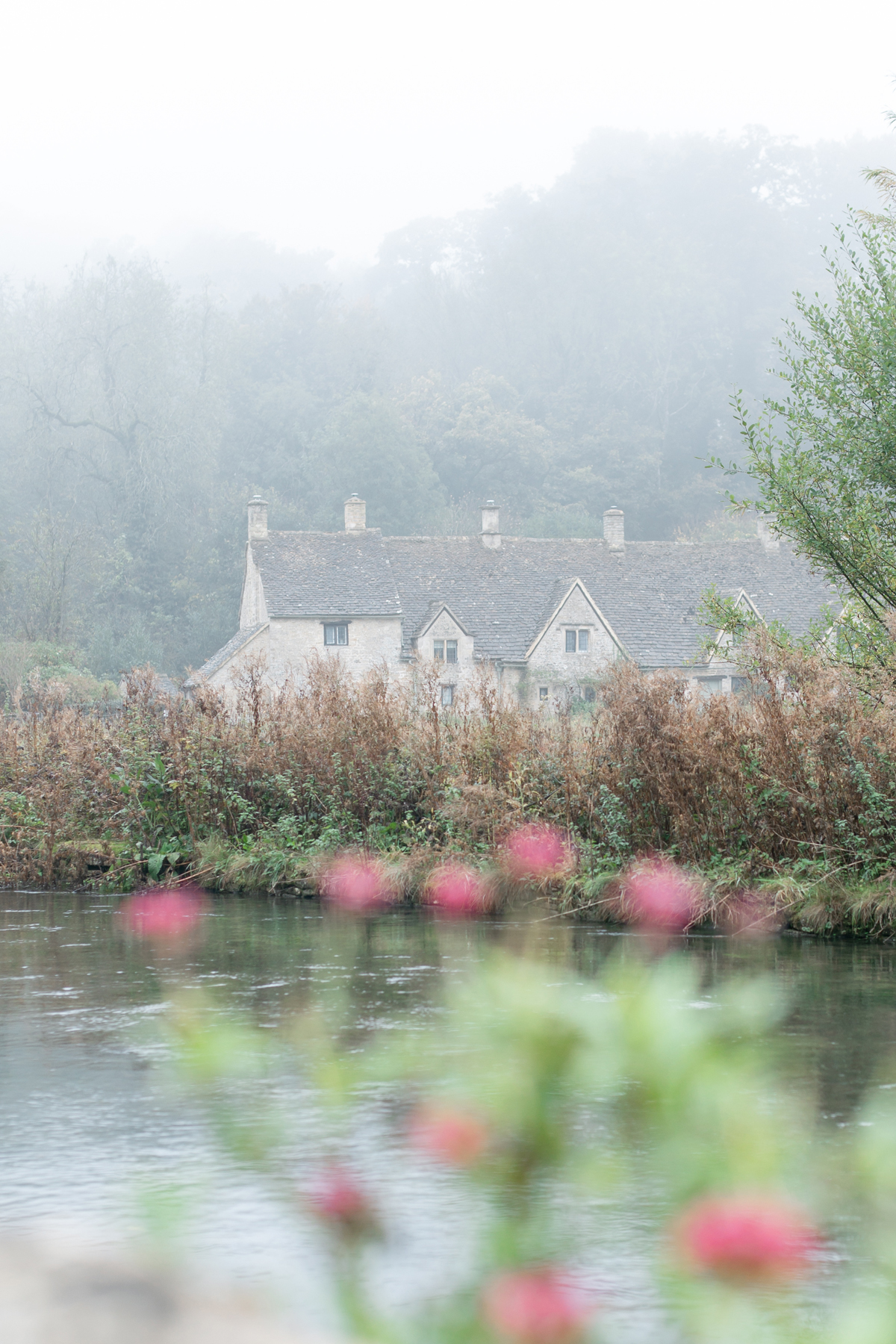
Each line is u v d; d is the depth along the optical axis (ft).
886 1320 4.09
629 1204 13.42
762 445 46.37
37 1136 17.37
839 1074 19.86
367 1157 15.62
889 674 39.52
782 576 185.78
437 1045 4.56
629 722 43.70
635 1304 10.56
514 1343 4.30
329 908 44.32
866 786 37.50
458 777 47.88
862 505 44.21
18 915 43.27
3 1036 23.77
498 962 4.33
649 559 186.70
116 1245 12.70
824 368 46.80
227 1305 3.96
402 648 168.25
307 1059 20.70
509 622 173.78
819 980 28.58
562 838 44.57
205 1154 16.21
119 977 29.91
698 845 41.22
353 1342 3.95
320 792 52.31
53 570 204.33
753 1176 4.04
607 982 4.29
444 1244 12.10
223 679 164.14
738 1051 3.99
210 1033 4.48
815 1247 11.41
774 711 40.34
